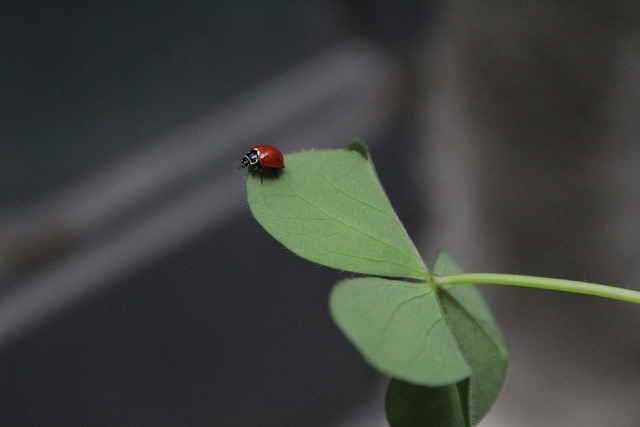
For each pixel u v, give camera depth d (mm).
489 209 800
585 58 669
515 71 725
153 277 735
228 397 755
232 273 771
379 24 877
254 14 919
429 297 283
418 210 883
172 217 767
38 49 815
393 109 870
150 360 725
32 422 679
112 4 861
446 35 795
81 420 697
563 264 751
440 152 841
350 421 803
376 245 292
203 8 903
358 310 274
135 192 777
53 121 802
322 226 292
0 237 716
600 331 735
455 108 808
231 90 883
